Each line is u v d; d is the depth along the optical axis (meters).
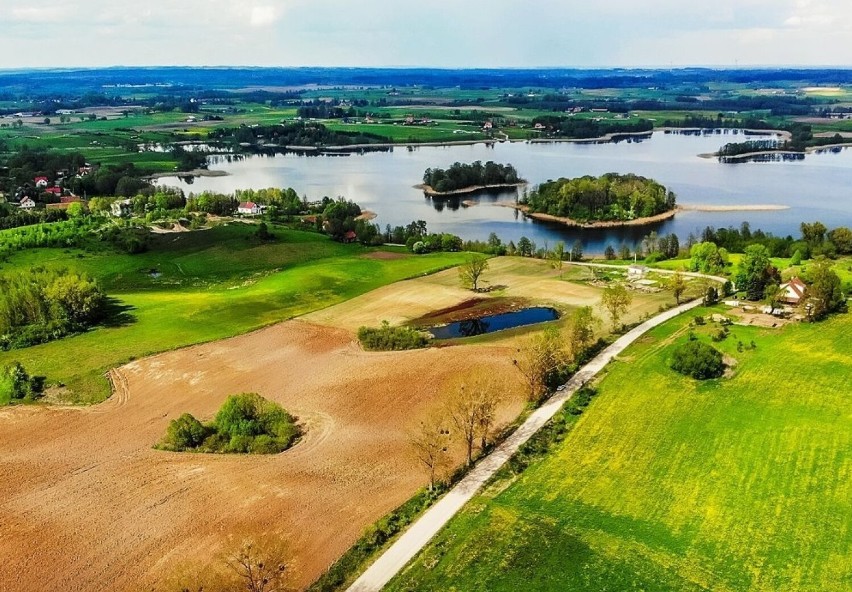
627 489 62.59
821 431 70.94
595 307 115.31
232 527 59.47
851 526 56.22
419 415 79.50
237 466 69.81
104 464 70.75
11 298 109.31
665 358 90.50
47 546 57.84
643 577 51.50
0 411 83.31
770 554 53.44
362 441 74.25
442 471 67.12
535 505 60.59
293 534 58.38
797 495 60.66
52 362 97.12
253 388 88.19
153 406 83.88
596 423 74.81
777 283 113.81
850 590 49.44
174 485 66.38
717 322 103.25
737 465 65.69
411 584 51.66
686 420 74.50
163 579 53.38
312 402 83.94
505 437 72.94
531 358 81.94
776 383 82.38
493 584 51.34
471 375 88.75
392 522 58.97
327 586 51.66
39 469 70.00
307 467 69.25
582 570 52.41
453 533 57.19
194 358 97.81
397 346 100.00
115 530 59.66
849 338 94.94
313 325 110.88
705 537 55.72
